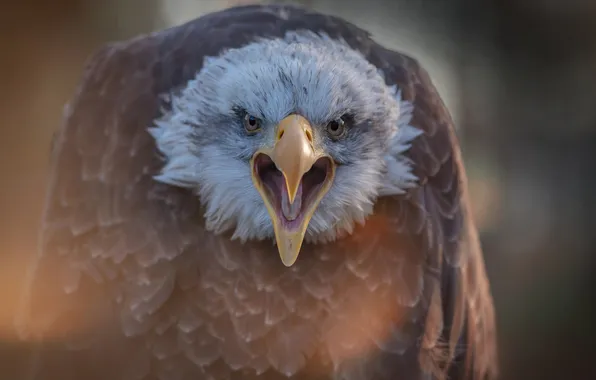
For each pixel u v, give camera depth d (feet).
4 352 12.61
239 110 12.35
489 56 20.27
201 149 12.39
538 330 18.44
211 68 12.41
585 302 18.78
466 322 12.64
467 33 20.17
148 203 12.42
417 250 12.48
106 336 12.44
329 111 12.33
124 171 12.44
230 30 12.56
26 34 18.56
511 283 18.97
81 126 12.52
